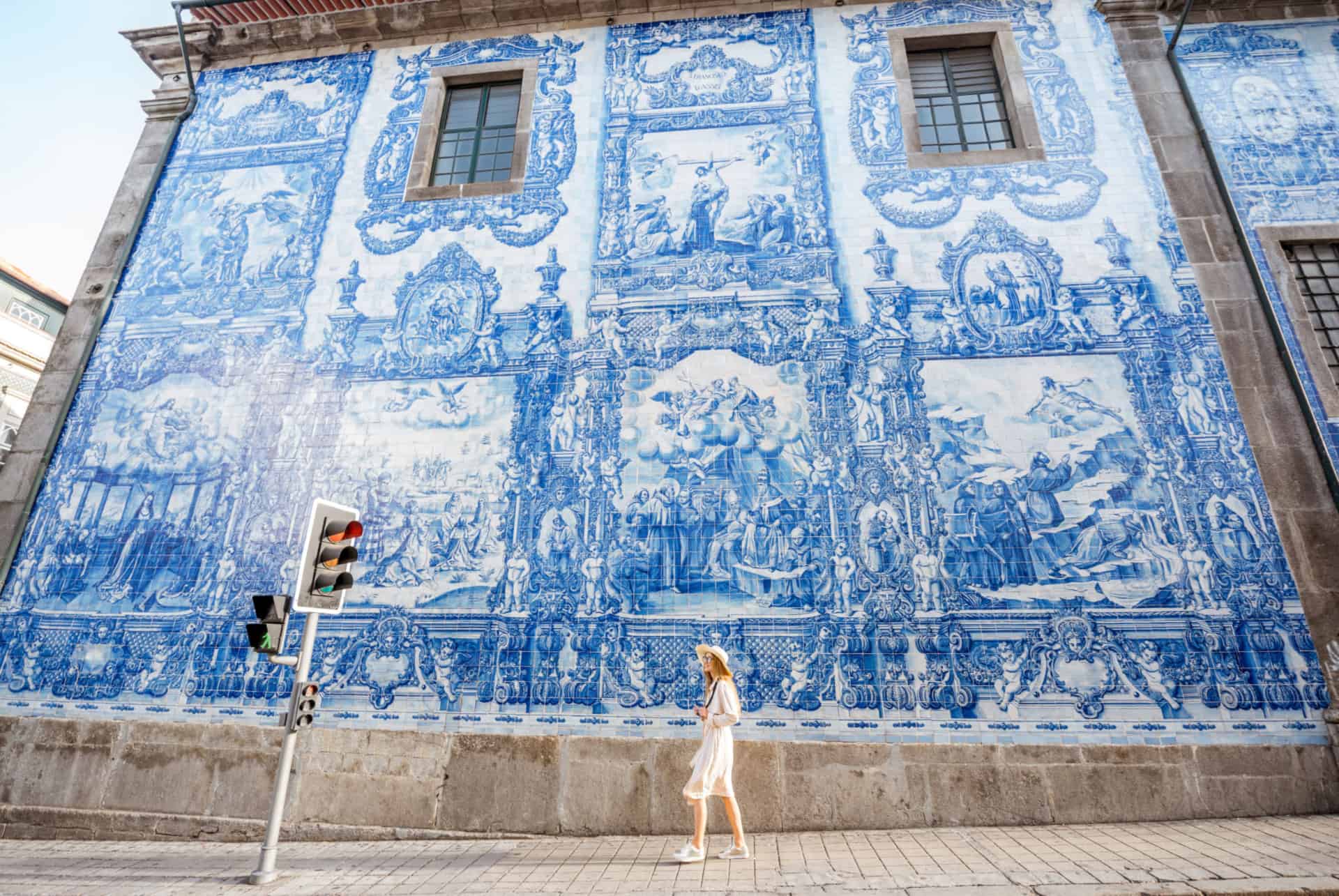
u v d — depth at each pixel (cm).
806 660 580
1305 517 583
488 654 612
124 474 710
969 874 414
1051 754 540
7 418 1507
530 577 630
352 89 866
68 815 604
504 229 763
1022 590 582
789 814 544
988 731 550
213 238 805
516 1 856
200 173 842
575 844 531
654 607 608
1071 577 582
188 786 604
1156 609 568
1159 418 622
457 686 605
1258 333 642
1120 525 593
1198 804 521
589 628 609
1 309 1531
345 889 440
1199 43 766
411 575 643
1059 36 786
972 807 534
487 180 813
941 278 689
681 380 679
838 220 722
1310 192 689
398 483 675
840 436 643
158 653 645
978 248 697
